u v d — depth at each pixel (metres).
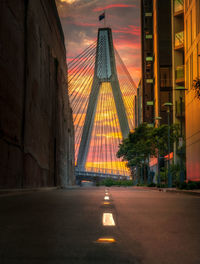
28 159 33.72
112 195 18.47
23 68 32.62
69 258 3.93
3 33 27.09
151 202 12.92
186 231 5.97
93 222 6.98
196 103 36.19
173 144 54.59
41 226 6.43
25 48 33.41
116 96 133.75
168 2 81.44
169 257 4.03
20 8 32.31
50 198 15.34
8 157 27.41
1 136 25.88
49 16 50.16
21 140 31.48
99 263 3.70
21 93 31.66
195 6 36.69
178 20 52.72
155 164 86.06
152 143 55.53
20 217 7.79
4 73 26.92
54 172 51.78
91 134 159.75
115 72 137.12
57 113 55.88
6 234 5.56
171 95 79.00
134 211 9.29
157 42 80.81
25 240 5.05
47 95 45.38
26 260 3.82
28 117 33.84
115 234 5.60
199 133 35.22
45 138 43.38
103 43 138.00
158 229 6.16
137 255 4.11
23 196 17.95
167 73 79.81
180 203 12.57
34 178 36.31
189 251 4.38
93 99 140.62
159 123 77.88
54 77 53.69
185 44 41.91
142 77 95.19
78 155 153.00
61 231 5.87
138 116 127.06
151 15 95.31
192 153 38.75
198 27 35.56
